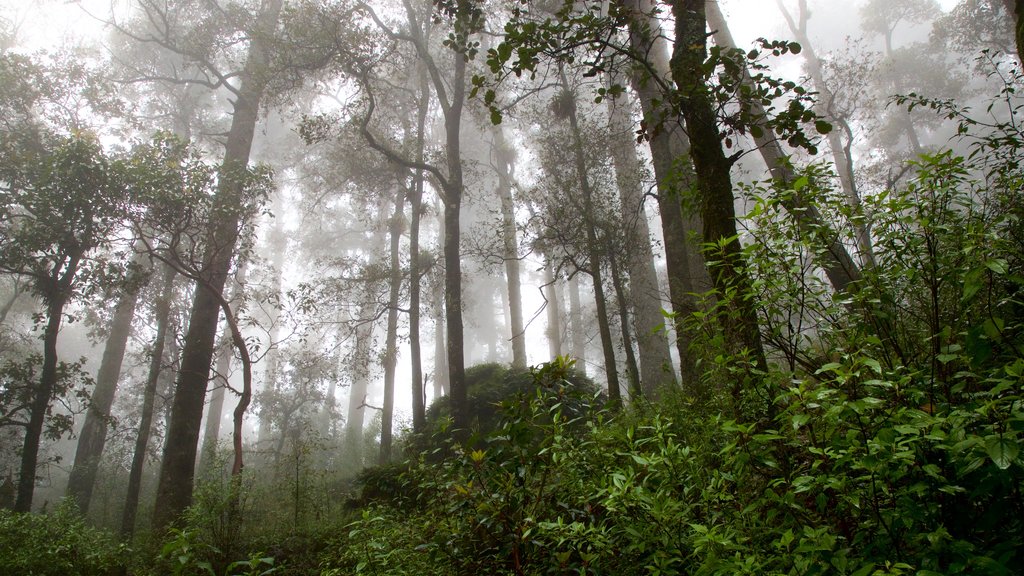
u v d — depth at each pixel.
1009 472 1.66
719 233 4.32
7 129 12.95
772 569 1.97
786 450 2.42
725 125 4.82
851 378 2.13
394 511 5.52
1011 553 1.56
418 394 15.46
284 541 7.68
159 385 22.19
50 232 11.01
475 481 3.51
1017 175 3.33
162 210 11.13
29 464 10.84
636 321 13.52
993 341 2.14
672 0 5.38
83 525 8.07
